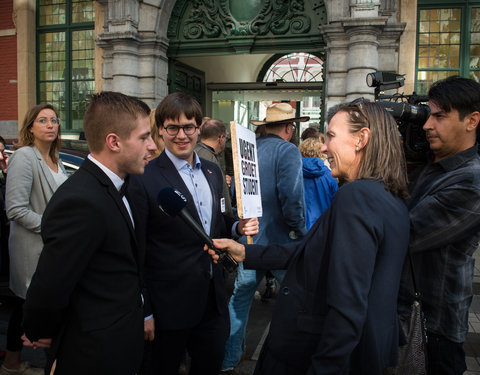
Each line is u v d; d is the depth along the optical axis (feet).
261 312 12.94
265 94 42.63
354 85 24.95
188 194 6.49
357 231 4.01
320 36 27.78
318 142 12.66
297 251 4.68
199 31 30.07
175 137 6.47
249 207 6.11
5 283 11.31
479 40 26.81
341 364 3.82
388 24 24.75
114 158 4.86
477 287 14.52
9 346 8.93
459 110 5.23
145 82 29.66
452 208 4.84
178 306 6.28
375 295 4.11
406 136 6.36
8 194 8.34
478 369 9.25
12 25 35.42
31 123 8.89
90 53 34.14
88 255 4.39
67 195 4.34
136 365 4.94
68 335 4.60
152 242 6.35
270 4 28.60
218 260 5.40
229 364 9.04
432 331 5.40
